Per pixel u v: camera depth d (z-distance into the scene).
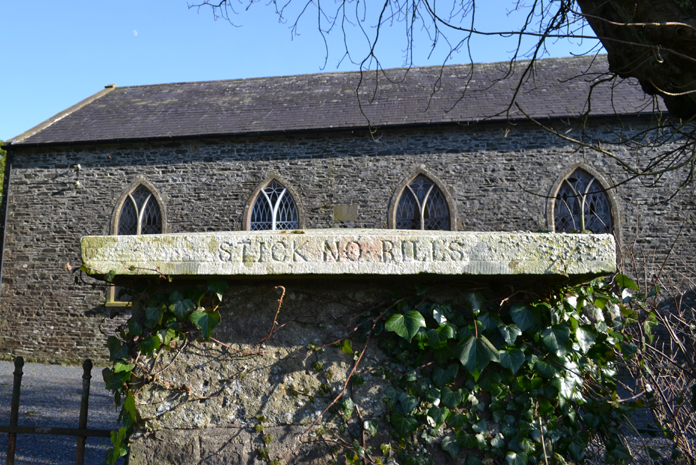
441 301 2.37
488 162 11.96
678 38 2.89
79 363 12.23
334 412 2.34
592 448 2.63
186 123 13.58
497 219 11.74
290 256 2.22
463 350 2.24
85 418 2.75
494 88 13.69
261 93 15.34
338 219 12.14
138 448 2.36
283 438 2.33
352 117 12.85
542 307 2.30
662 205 11.30
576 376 2.36
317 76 16.30
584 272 2.10
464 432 2.31
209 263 2.23
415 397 2.32
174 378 2.38
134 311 2.45
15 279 12.73
